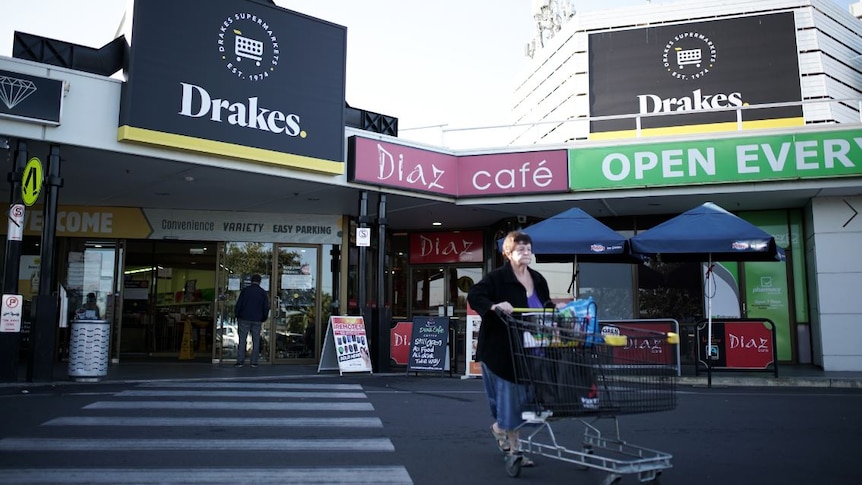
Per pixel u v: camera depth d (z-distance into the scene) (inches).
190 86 458.9
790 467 211.5
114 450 223.8
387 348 535.8
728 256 529.3
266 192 568.7
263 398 352.8
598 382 177.2
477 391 398.6
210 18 471.5
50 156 424.2
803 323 609.6
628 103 940.6
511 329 185.0
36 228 619.2
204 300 688.4
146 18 445.7
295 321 652.1
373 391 393.7
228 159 478.3
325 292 663.8
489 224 730.8
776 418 306.3
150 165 477.7
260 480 189.9
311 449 230.7
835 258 561.0
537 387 179.0
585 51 1085.8
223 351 631.2
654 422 296.8
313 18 520.1
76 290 626.8
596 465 177.0
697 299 644.1
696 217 474.3
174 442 237.5
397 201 596.4
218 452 223.8
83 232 628.4
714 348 481.1
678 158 557.9
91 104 432.8
